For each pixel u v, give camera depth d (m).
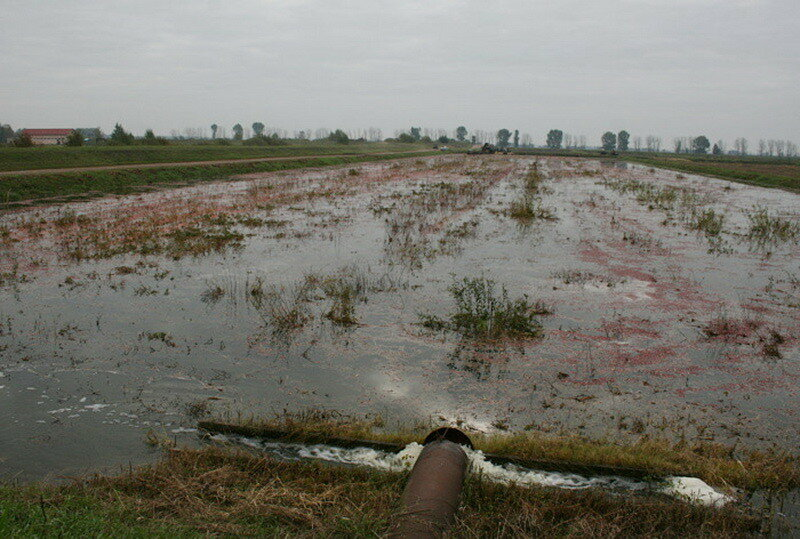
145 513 4.79
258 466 5.62
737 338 9.44
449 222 20.62
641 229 19.75
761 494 5.42
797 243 17.84
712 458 5.89
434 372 8.04
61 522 4.12
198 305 10.67
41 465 5.69
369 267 13.70
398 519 4.42
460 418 6.83
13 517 4.07
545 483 5.55
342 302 10.77
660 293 11.92
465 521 4.64
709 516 4.97
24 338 8.86
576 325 9.92
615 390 7.58
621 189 33.59
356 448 6.09
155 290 11.51
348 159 58.31
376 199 27.19
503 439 6.18
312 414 6.72
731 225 21.36
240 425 6.36
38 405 6.89
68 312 10.12
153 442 6.14
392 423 6.68
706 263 14.79
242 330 9.48
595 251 15.98
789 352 8.88
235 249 15.47
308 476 5.50
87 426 6.45
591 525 4.80
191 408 6.91
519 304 10.82
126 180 30.30
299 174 42.06
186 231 17.59
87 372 7.80
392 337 9.27
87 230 17.58
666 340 9.31
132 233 17.02
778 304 11.33
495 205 25.50
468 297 11.11
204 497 5.07
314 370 8.06
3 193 23.47
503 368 8.20
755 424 6.78
